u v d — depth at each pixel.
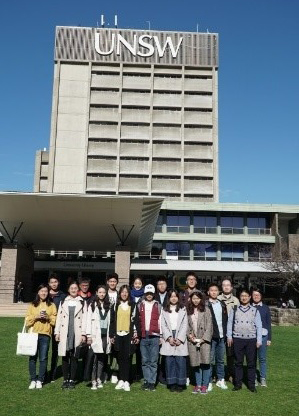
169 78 87.31
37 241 42.56
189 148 84.19
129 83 86.25
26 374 10.23
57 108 84.62
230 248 61.38
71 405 7.77
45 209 29.23
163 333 9.13
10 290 33.03
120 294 9.41
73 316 9.17
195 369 9.00
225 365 11.92
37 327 9.16
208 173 83.56
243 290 9.51
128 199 26.95
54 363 9.93
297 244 51.69
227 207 60.06
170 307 9.27
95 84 85.75
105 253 61.62
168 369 9.09
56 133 83.62
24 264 39.44
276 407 7.92
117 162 82.44
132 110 85.19
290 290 48.78
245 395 8.77
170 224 61.25
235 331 9.34
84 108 85.00
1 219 32.38
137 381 9.95
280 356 13.73
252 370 9.21
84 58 86.69
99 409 7.57
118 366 9.52
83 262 55.38
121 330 9.13
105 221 32.22
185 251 61.47
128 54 87.31
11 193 26.31
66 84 85.81
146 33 88.50
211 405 7.98
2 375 10.11
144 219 32.84
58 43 86.75
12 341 15.55
